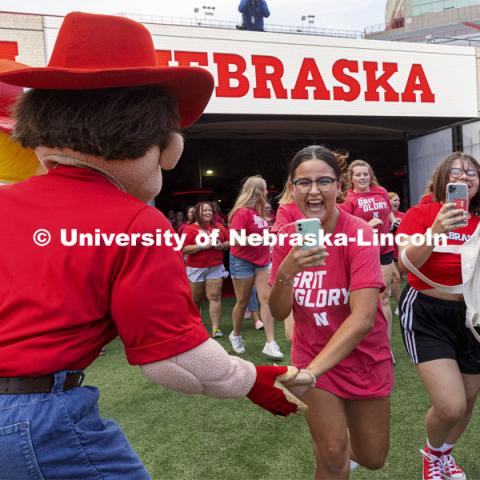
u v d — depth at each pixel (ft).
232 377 3.61
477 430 9.02
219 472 8.06
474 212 7.03
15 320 3.13
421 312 6.98
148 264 3.22
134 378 12.78
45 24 24.67
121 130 3.27
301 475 7.88
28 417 3.01
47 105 3.31
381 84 31.07
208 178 52.90
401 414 9.92
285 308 5.89
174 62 26.63
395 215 19.11
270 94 28.53
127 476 3.47
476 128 34.19
